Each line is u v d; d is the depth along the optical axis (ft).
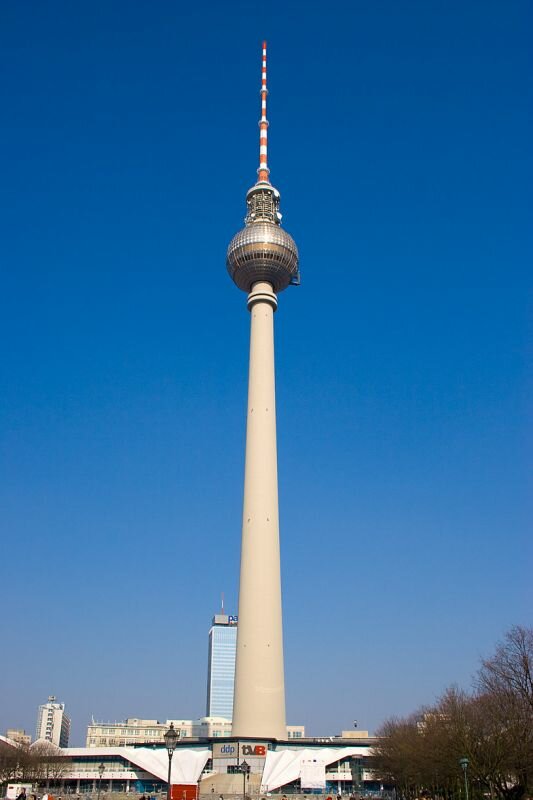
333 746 527.40
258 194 638.94
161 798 421.18
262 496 537.65
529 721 292.61
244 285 611.47
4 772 500.74
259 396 567.18
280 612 515.91
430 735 389.19
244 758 463.42
